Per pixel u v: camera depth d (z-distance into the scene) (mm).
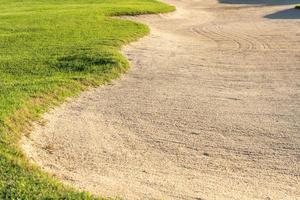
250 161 8938
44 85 11953
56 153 8742
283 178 8344
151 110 11297
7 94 10930
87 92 12352
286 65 16031
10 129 9000
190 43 20297
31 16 24891
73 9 27922
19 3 32500
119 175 8109
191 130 10227
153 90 12898
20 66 14156
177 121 10688
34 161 8164
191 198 7359
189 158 8961
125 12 27266
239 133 10141
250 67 15789
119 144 9383
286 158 9078
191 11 33375
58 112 10727
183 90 13008
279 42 20562
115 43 17797
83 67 14195
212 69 15438
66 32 20266
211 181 8094
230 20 29109
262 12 32344
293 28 24500
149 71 14781
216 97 12477
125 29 21266
